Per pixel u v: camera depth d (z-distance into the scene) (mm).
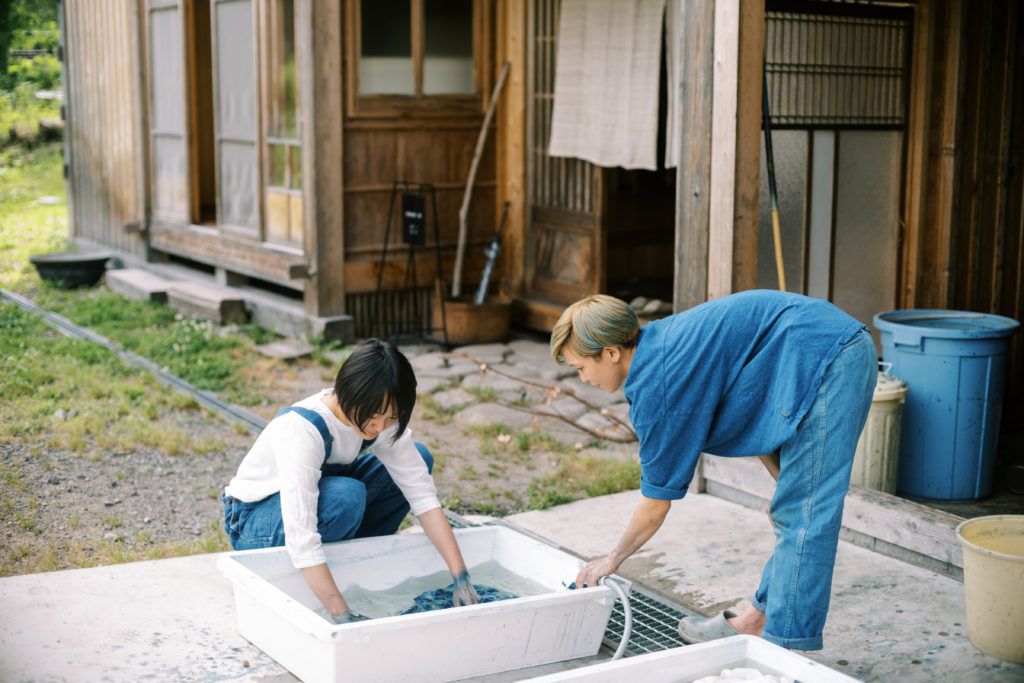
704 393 2711
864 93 5715
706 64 4391
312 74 7191
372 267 7727
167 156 9516
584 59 7105
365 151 7586
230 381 6391
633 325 2721
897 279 6000
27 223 12289
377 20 7523
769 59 5359
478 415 5840
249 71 8133
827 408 2697
